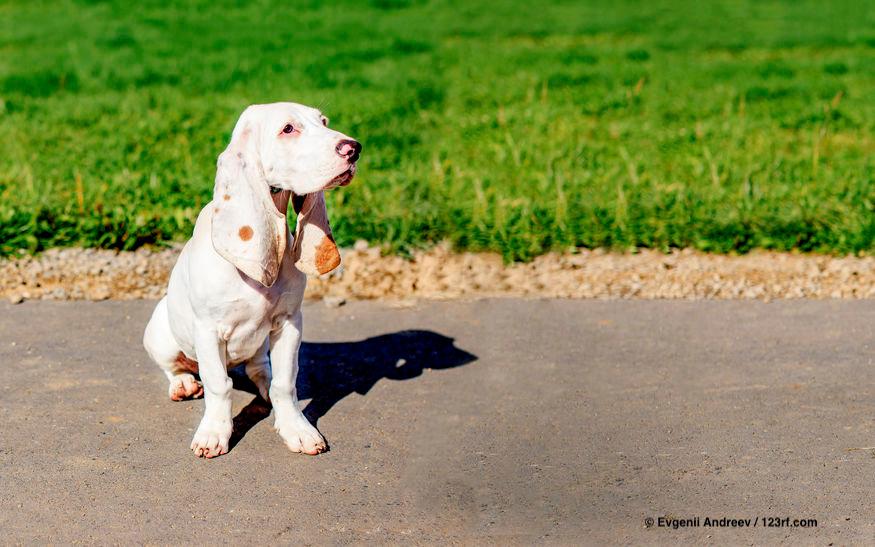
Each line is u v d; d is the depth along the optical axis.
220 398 4.38
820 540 3.71
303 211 4.19
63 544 3.69
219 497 4.02
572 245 6.97
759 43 16.08
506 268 6.73
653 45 16.03
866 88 12.54
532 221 7.22
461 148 9.58
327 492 4.07
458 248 6.98
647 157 9.23
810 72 13.71
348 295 6.34
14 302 6.11
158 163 8.83
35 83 12.17
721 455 4.35
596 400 4.91
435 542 3.72
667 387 5.04
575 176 8.48
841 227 7.04
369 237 7.02
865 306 6.08
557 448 4.44
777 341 5.59
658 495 4.04
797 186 8.10
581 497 4.03
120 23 16.78
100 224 6.97
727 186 8.17
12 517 3.85
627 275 6.58
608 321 5.91
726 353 5.44
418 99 11.68
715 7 20.19
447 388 5.06
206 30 16.39
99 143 9.55
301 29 16.75
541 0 20.66
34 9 17.92
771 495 4.02
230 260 4.02
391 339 5.68
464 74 13.20
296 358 4.46
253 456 4.36
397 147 9.52
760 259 6.82
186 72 12.97
